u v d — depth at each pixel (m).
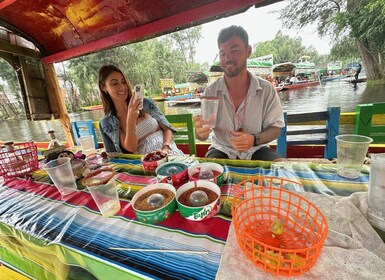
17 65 2.94
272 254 0.43
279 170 0.95
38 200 0.93
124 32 2.32
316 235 0.50
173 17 2.00
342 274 0.41
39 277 0.78
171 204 0.70
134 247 0.58
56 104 3.36
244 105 1.56
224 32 1.41
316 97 10.66
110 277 0.54
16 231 0.74
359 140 0.82
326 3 9.91
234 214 0.54
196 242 0.57
